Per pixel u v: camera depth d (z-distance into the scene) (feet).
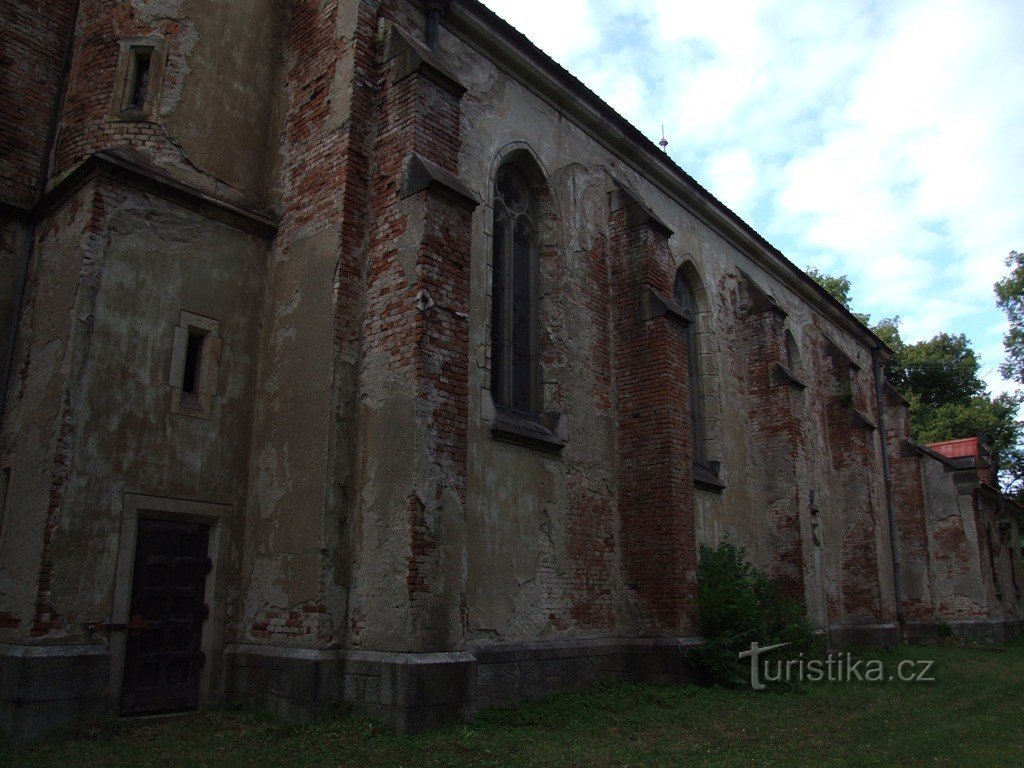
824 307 70.74
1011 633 85.92
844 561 62.95
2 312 29.37
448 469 26.66
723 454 49.39
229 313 30.60
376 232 29.32
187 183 30.53
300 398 28.86
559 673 33.37
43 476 25.38
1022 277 104.42
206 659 27.78
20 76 31.50
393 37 30.89
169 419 28.19
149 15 31.78
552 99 40.70
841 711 32.07
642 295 41.14
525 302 38.19
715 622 38.11
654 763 22.21
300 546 27.17
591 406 39.09
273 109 34.14
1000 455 114.52
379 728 23.56
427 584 25.12
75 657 24.32
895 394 78.79
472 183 34.50
